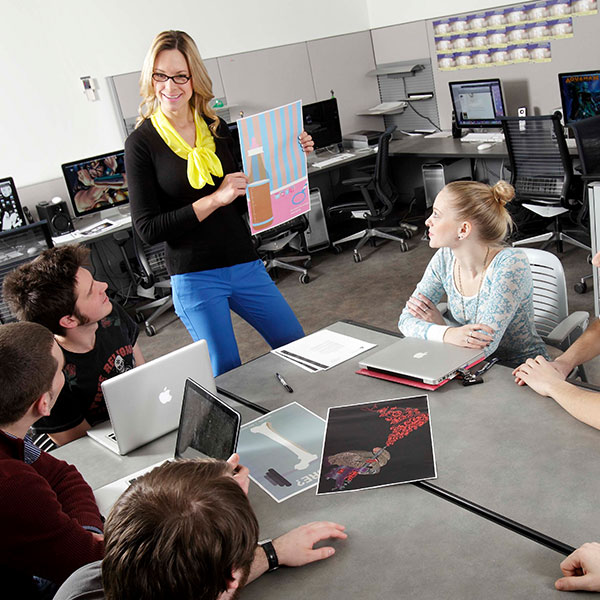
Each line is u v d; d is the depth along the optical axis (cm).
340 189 650
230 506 86
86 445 193
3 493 130
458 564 123
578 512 130
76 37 515
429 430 166
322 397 192
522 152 463
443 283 228
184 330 482
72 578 108
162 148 248
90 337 203
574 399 158
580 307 393
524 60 538
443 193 210
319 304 473
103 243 557
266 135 246
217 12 566
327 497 150
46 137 519
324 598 122
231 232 260
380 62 654
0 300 411
